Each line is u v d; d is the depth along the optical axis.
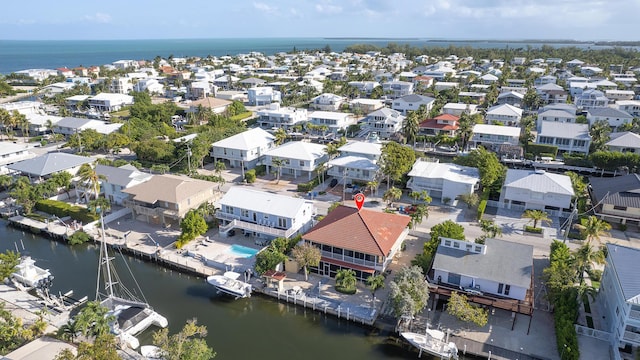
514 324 48.06
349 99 195.50
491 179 82.31
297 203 68.19
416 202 83.69
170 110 151.38
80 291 57.97
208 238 69.56
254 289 56.03
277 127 144.38
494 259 50.84
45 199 82.69
